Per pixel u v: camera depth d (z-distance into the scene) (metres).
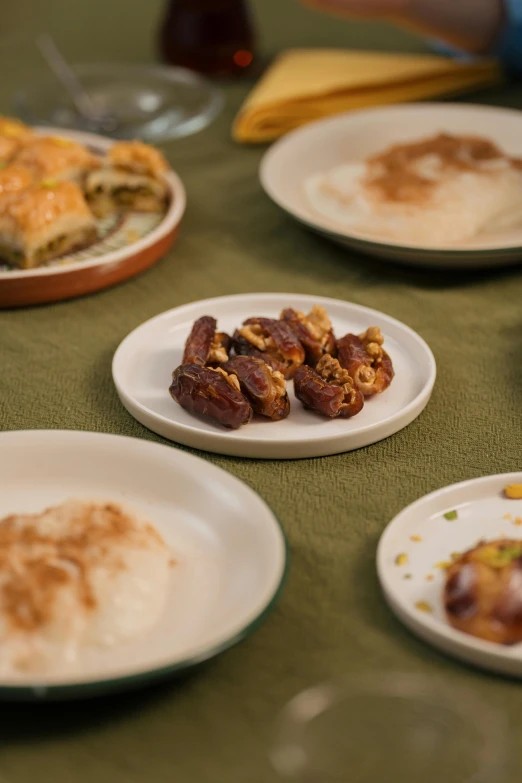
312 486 0.70
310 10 1.52
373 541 0.67
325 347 0.77
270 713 0.59
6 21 1.50
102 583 0.61
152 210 0.97
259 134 1.11
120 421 0.75
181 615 0.61
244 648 0.61
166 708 0.59
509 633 0.60
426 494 0.69
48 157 0.96
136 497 0.67
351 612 0.63
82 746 0.58
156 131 1.12
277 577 0.61
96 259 0.87
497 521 0.67
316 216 0.95
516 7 1.22
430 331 0.84
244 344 0.77
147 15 1.52
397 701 0.56
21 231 0.88
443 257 0.87
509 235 0.93
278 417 0.73
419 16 1.29
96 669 0.59
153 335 0.81
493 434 0.74
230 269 0.92
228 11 1.24
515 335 0.83
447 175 0.96
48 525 0.63
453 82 1.20
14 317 0.86
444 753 0.55
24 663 0.58
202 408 0.72
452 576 0.62
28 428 0.74
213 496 0.66
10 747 0.58
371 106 1.16
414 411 0.74
